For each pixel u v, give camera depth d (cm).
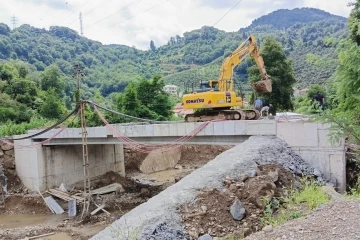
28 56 10581
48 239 1970
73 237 1983
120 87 9831
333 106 793
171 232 958
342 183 1474
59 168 2970
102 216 2311
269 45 3909
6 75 5778
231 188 1193
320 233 685
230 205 1114
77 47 12825
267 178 1255
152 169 4012
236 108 2277
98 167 3275
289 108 3941
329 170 1509
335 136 617
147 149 3803
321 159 1527
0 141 3022
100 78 10312
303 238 678
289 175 1365
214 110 2220
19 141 2948
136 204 2577
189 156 4453
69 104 6725
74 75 2711
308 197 1113
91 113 3800
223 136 1952
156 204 1091
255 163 1380
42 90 6531
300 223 785
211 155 4412
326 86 788
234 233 1001
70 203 2459
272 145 1562
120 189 2992
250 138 1722
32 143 2844
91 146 3200
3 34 11075
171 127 2097
